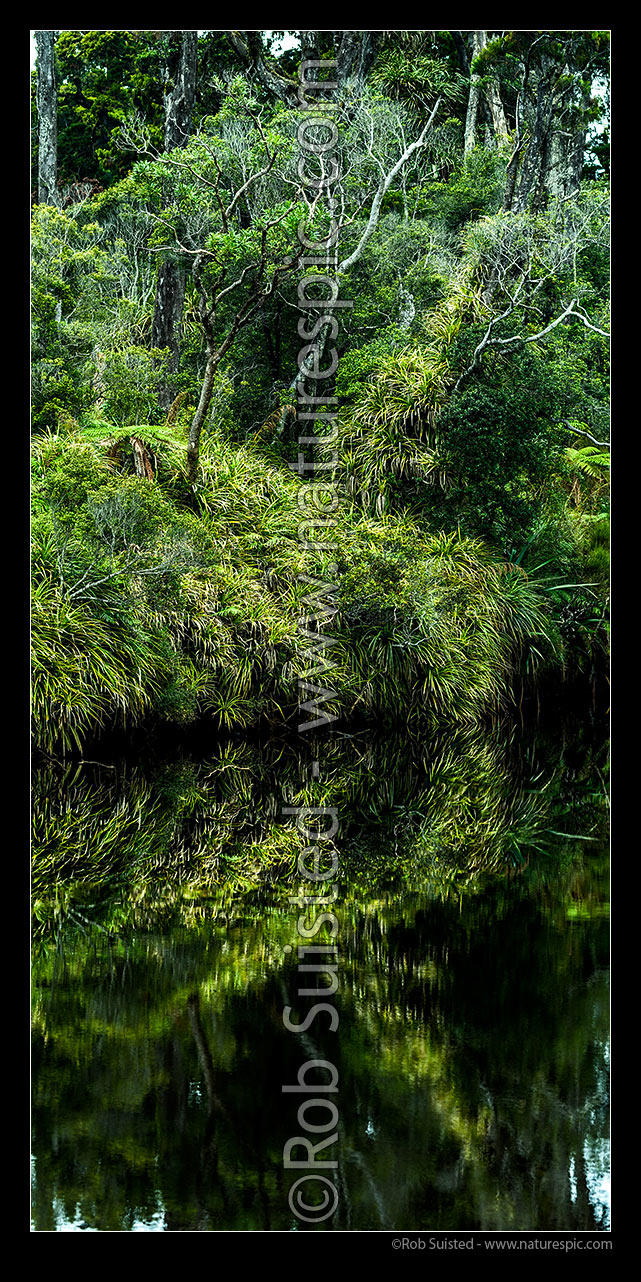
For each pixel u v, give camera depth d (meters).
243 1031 3.44
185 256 10.80
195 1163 2.64
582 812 7.09
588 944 4.33
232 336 9.28
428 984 3.85
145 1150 2.65
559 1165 2.60
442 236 15.38
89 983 3.89
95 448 9.76
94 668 7.89
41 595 8.01
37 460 9.09
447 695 9.57
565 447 12.26
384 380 11.20
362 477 10.91
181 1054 3.24
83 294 12.91
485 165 17.22
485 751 9.09
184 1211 2.46
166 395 12.88
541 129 13.55
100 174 22.58
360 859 5.89
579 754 9.12
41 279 11.81
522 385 10.42
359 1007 3.62
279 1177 2.58
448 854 6.02
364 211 14.92
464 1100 2.94
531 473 10.73
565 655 10.81
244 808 6.93
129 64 22.22
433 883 5.41
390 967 4.05
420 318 13.00
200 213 9.88
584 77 14.98
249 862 5.77
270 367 12.51
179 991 3.81
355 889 5.28
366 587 9.43
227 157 10.01
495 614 10.20
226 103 10.66
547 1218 2.41
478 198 16.75
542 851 6.08
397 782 7.87
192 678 8.54
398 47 16.58
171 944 4.39
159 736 8.45
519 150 13.49
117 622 8.26
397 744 9.17
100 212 19.59
